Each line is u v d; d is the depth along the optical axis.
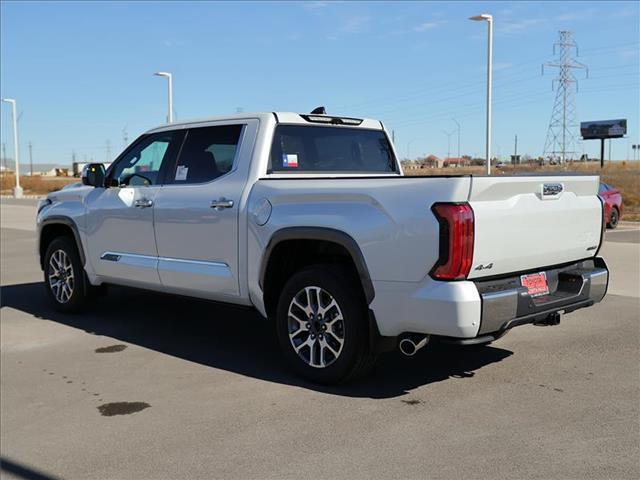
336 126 6.45
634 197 31.92
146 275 6.53
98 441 4.23
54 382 5.41
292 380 5.33
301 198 5.14
